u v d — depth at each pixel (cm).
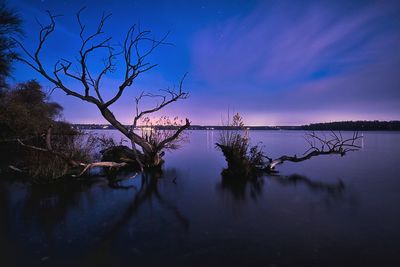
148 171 1425
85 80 1301
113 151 1570
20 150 1756
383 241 538
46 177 1128
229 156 1288
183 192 961
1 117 1744
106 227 617
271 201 845
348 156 2147
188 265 448
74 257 474
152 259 468
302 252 492
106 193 935
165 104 1514
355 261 459
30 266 444
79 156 1316
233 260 464
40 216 689
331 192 959
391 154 2283
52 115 2564
